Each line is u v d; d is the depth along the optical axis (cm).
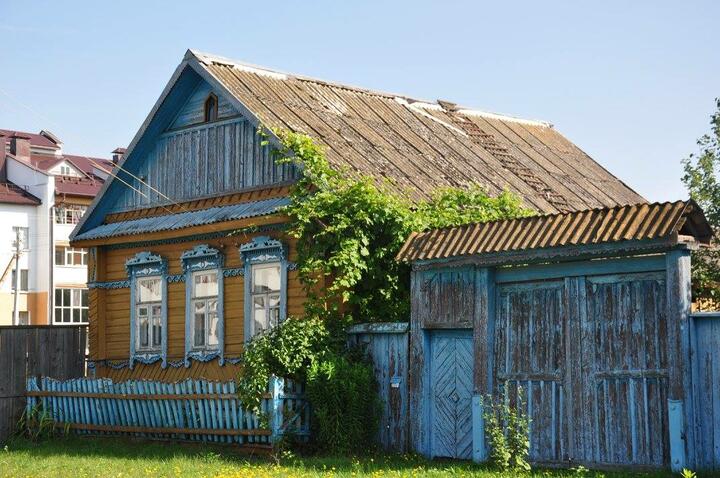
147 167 2384
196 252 2191
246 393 1716
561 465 1459
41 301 6088
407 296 1856
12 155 6284
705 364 1335
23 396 2241
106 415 2098
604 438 1415
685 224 1367
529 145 2941
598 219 1438
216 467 1548
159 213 2345
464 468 1477
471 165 2447
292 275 1980
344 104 2441
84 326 2408
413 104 2769
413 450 1669
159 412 1986
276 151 1961
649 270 1388
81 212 6288
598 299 1442
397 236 1812
